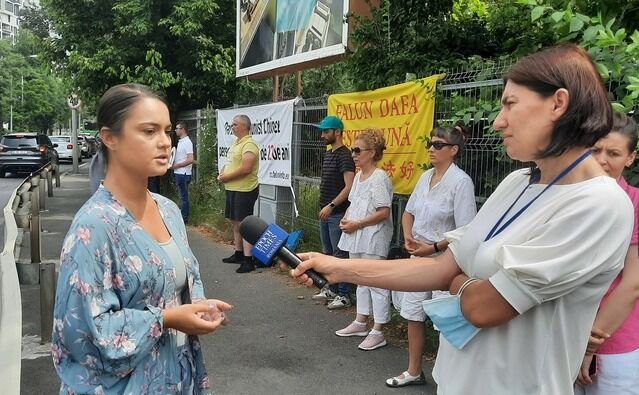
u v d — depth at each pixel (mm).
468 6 6402
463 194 3756
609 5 3561
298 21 7918
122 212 1780
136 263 1758
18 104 55781
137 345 1699
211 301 1891
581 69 1484
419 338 3916
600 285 1499
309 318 5441
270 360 4430
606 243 1423
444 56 5727
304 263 2006
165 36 13312
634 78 2840
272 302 5945
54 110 60125
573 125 1469
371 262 1976
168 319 1789
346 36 6555
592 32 3096
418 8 5859
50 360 4355
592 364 2270
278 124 8117
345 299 5766
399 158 5293
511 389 1537
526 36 4355
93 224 1697
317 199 7297
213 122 11508
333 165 5688
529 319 1516
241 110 9359
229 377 4117
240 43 10227
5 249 4879
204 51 13117
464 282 1662
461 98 4395
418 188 4117
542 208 1517
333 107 6480
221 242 9125
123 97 1797
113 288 1729
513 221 1592
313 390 3912
